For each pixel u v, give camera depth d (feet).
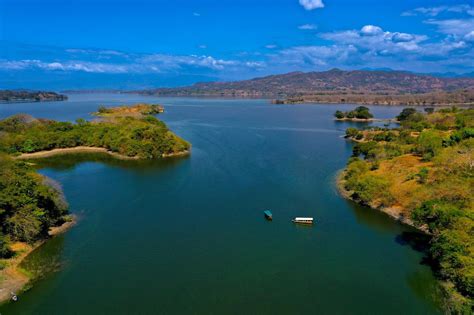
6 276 170.30
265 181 318.04
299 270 182.60
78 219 237.66
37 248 200.13
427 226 216.74
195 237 215.10
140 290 166.09
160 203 267.39
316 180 320.70
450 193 219.41
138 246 204.23
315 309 155.33
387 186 263.29
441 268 178.81
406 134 472.44
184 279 174.40
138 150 411.54
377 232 222.07
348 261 190.80
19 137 441.27
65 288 167.02
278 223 234.17
